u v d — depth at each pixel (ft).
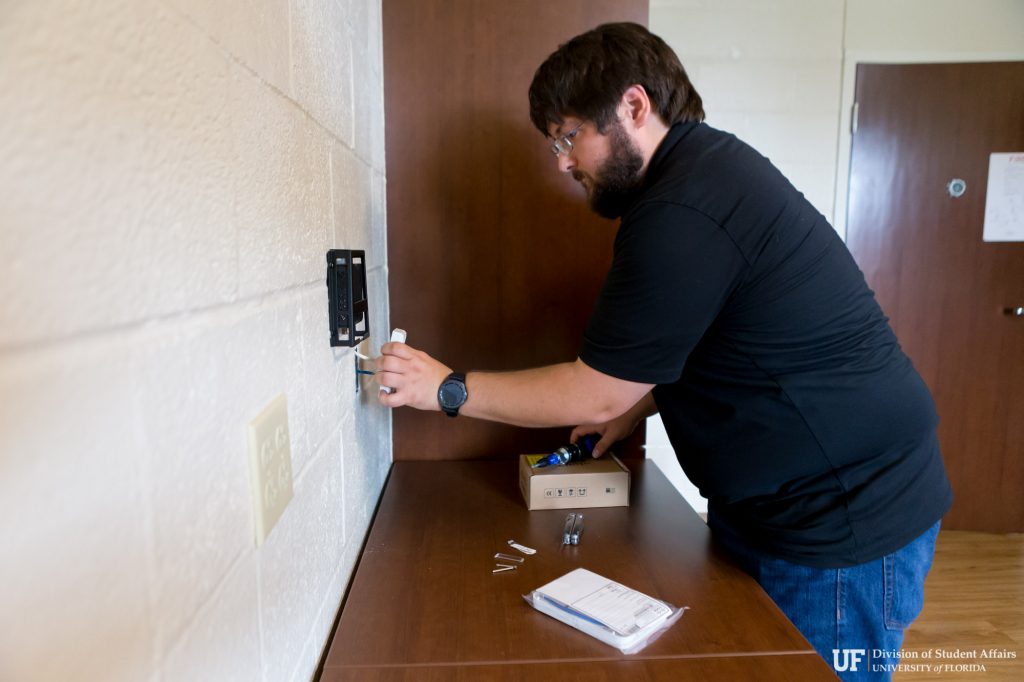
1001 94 8.48
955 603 7.46
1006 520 9.27
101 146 0.99
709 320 3.00
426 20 4.61
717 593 3.04
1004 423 9.10
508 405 3.27
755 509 3.44
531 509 4.02
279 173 1.96
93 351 0.97
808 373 3.16
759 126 8.53
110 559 1.02
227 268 1.53
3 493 0.77
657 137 3.38
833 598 3.33
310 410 2.38
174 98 1.24
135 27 1.09
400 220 4.81
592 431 4.56
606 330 3.06
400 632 2.70
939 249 8.85
